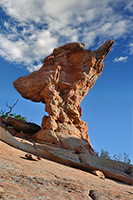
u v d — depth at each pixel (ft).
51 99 89.30
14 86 102.32
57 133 81.25
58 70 101.55
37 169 22.40
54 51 111.04
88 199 13.19
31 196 10.46
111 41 110.22
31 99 102.68
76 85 98.94
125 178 59.88
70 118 92.73
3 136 46.39
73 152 69.92
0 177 13.03
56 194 12.44
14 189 10.93
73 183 19.25
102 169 61.05
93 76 107.55
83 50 108.78
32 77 101.14
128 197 17.49
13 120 95.40
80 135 90.94
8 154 28.14
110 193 17.76
